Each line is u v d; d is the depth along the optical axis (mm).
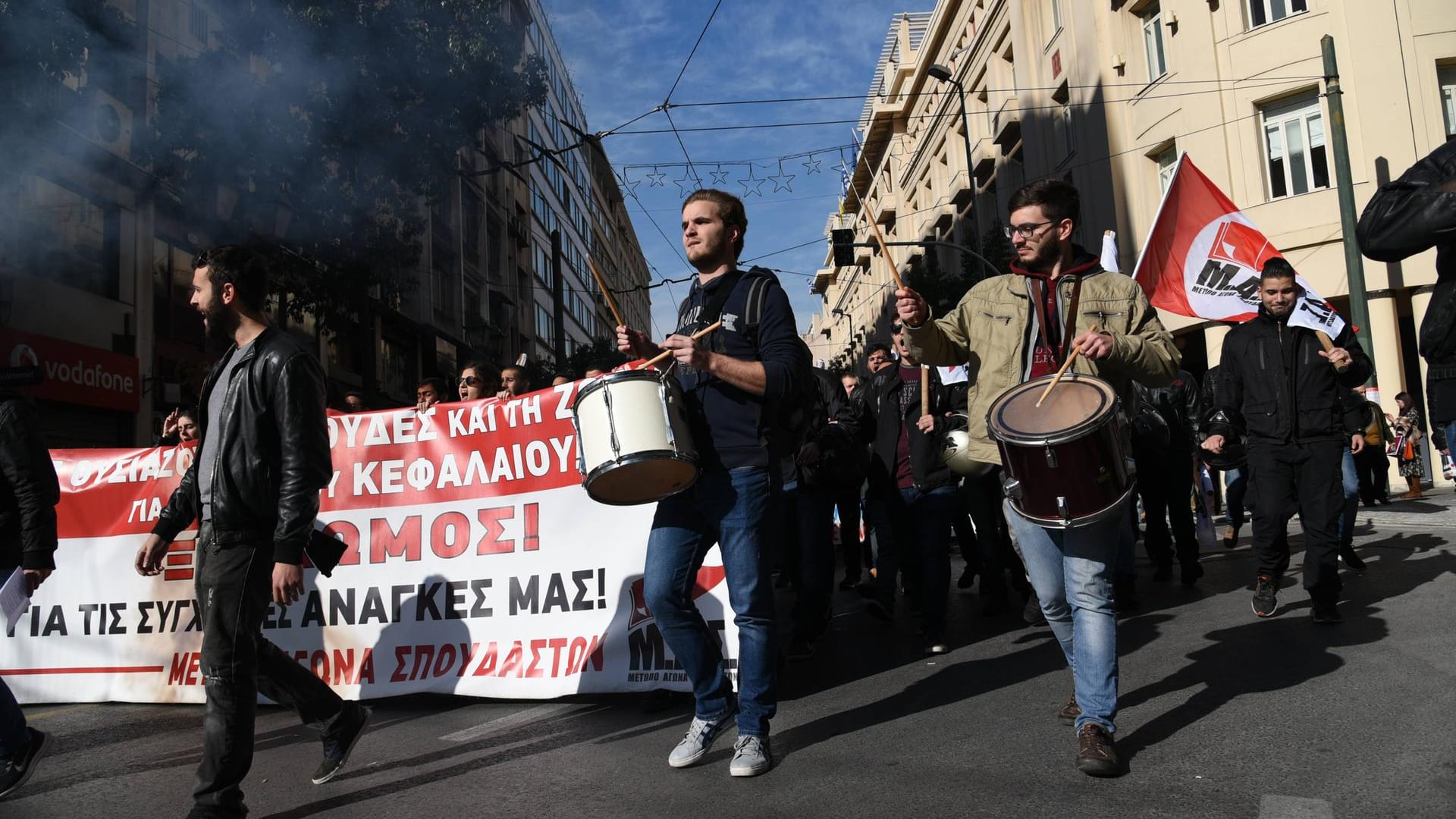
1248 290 9703
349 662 5043
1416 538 7977
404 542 5137
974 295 3656
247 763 3107
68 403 14336
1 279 13469
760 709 3445
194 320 17734
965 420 5504
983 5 32719
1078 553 3238
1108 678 3188
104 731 4676
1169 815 2762
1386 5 17312
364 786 3545
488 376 6934
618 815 3064
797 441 3742
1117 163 21906
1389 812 2670
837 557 11633
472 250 34969
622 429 3207
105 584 5461
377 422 5273
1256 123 18516
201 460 3316
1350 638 4676
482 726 4387
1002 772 3242
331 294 16812
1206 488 13852
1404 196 3770
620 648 4789
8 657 5473
